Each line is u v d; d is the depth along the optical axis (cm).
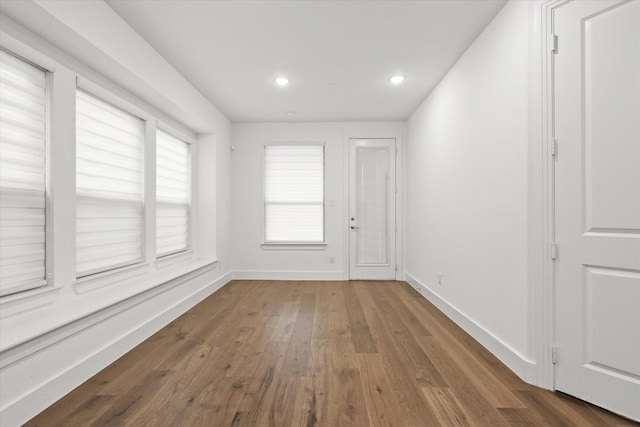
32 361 162
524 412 163
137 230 301
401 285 469
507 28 215
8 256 182
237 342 255
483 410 165
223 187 467
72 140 219
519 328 202
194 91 363
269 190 512
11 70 183
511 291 211
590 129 169
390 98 401
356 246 505
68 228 215
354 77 339
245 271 507
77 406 168
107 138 263
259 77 339
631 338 158
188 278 348
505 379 196
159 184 350
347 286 462
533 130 189
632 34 157
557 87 179
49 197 202
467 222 278
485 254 246
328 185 505
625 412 158
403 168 500
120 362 219
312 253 507
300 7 226
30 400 158
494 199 232
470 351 237
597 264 167
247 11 230
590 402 169
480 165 253
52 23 182
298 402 172
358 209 505
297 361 221
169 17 236
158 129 348
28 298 187
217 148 441
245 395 178
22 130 189
